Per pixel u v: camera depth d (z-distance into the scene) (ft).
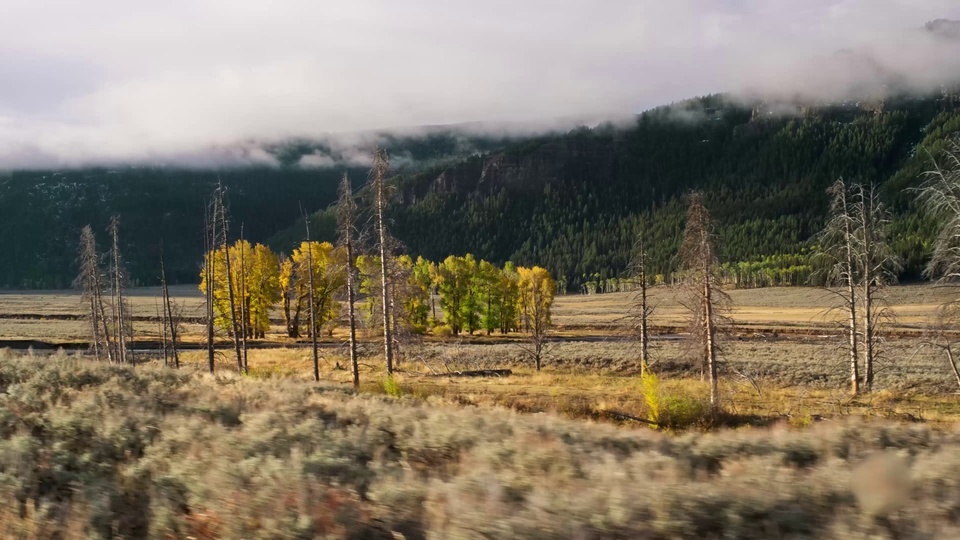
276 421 34.50
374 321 102.47
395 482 22.75
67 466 25.00
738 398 92.58
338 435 31.76
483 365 142.61
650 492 20.29
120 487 22.81
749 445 33.58
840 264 98.63
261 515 19.08
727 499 20.01
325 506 19.42
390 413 40.16
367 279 102.47
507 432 35.47
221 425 31.48
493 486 21.48
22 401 34.50
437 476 25.22
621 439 36.55
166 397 41.91
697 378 128.16
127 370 52.54
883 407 83.30
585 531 17.66
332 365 135.13
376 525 18.83
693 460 31.48
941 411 81.20
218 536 18.44
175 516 19.66
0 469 23.48
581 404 78.48
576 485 22.50
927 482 22.84
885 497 20.47
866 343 97.25
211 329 101.86
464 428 34.35
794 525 18.57
